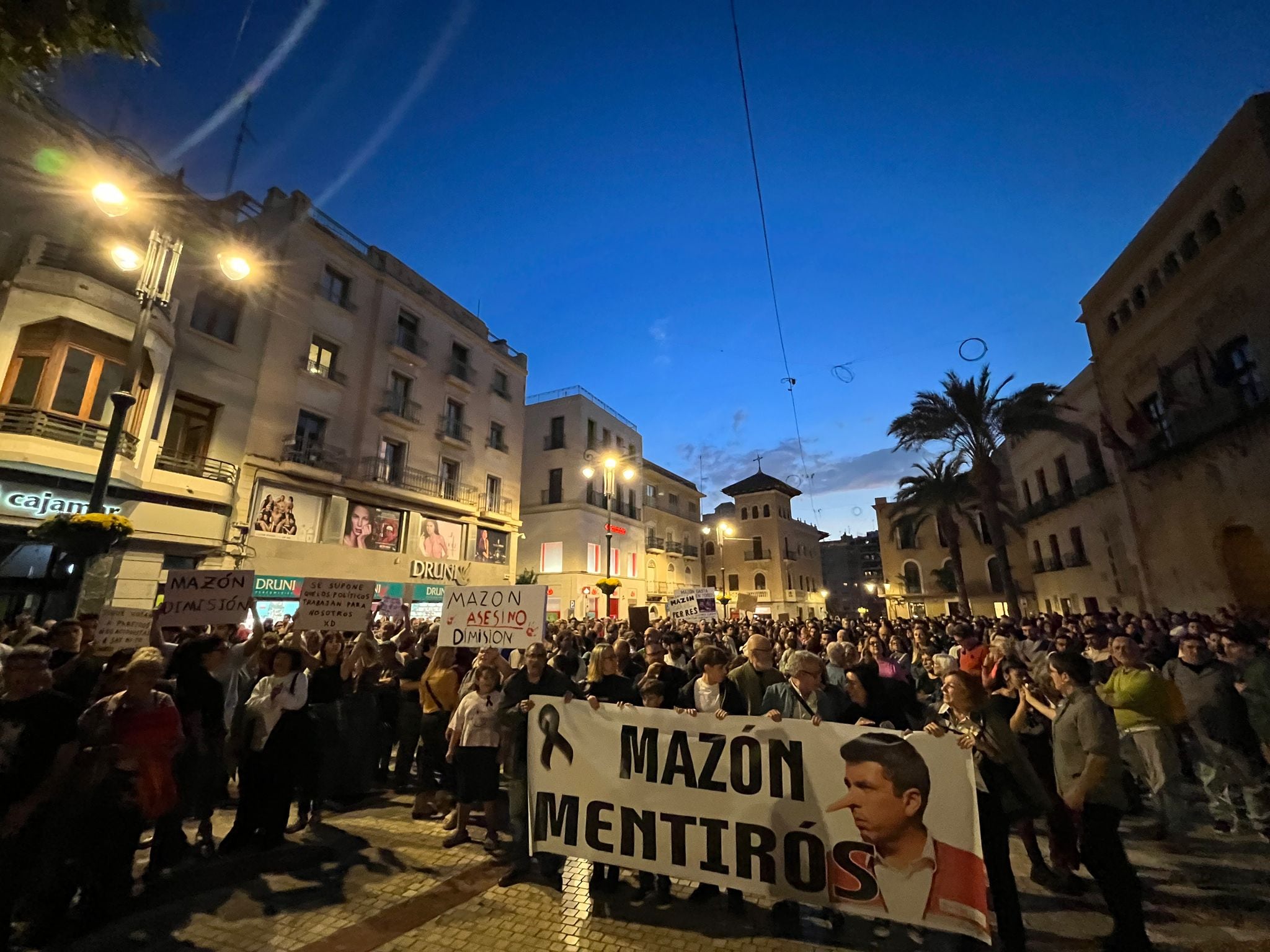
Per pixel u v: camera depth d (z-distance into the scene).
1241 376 14.16
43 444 11.47
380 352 22.02
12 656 3.62
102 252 13.25
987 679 5.87
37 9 3.97
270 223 19.22
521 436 29.59
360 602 7.71
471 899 4.35
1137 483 18.81
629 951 3.66
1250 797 5.50
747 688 5.24
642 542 39.44
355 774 6.73
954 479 28.27
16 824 3.38
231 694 6.65
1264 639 11.11
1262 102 13.02
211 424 16.38
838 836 3.79
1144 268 17.81
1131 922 3.50
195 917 4.00
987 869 3.59
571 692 5.35
